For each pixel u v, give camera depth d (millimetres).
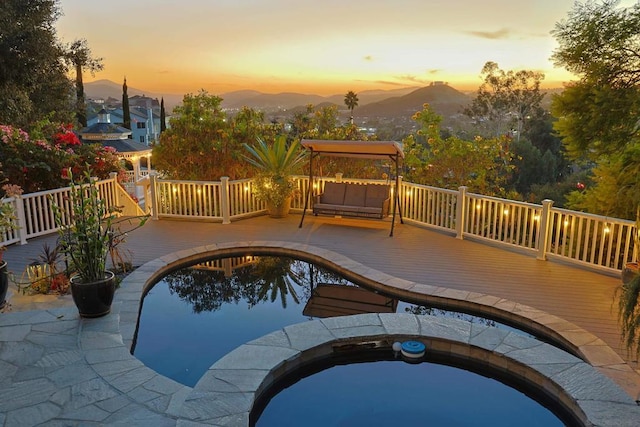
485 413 3715
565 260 7031
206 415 3137
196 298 6207
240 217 9867
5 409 3254
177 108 11883
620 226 6258
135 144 19906
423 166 12031
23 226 7887
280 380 3934
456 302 5684
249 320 5555
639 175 9078
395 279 6359
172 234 8656
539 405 3748
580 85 10117
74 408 3287
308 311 5828
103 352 4062
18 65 14141
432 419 3678
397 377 4195
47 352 4047
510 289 5992
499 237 7883
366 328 4469
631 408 3244
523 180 25016
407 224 9461
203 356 4605
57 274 5879
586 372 3713
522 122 30469
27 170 9078
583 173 17859
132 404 3352
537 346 4145
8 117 14070
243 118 12078
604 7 9688
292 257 7824
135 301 5535
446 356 4324
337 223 9562
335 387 4051
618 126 9781
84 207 4793
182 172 12117
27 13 14445
